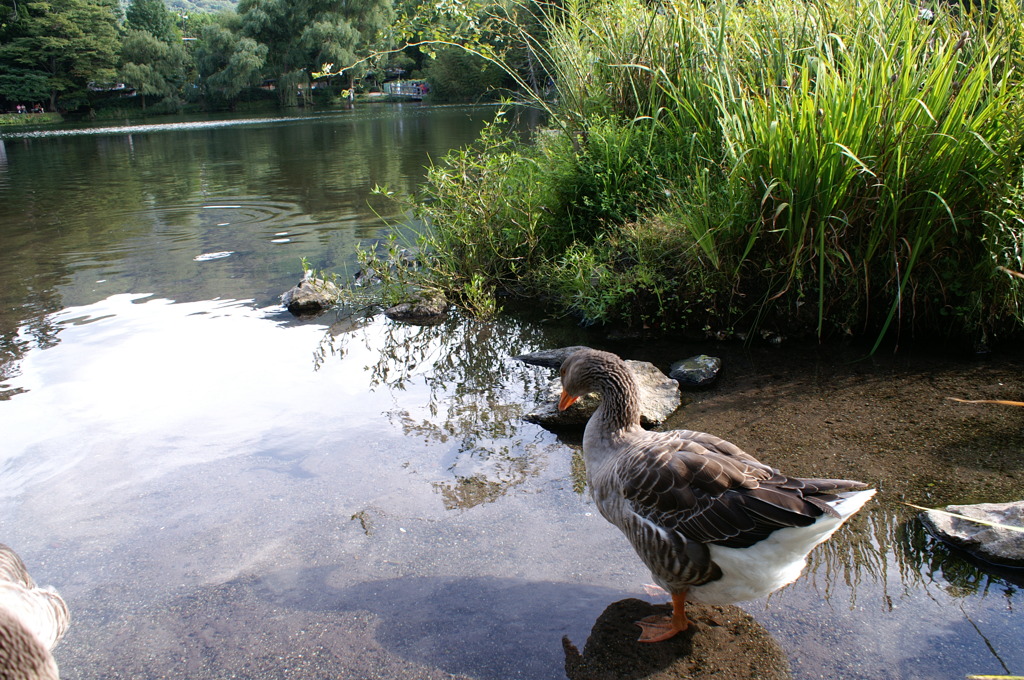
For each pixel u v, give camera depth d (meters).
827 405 5.04
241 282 8.38
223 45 53.00
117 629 3.22
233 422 5.04
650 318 6.61
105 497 4.17
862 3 6.51
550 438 4.86
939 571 3.44
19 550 3.72
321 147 22.69
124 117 51.25
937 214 5.64
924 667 2.89
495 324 7.07
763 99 6.21
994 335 5.86
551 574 3.51
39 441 4.76
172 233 10.91
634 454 3.17
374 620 3.23
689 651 3.02
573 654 3.02
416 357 6.27
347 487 4.27
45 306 7.55
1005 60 5.61
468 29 9.65
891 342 6.05
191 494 4.20
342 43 50.62
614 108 8.09
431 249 8.62
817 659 2.96
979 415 4.79
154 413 5.15
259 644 3.11
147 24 78.38
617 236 7.23
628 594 3.38
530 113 22.81
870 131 5.61
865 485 2.74
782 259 5.96
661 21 7.99
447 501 4.12
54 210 13.00
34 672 2.54
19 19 53.44
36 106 55.41
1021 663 2.88
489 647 3.06
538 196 8.00
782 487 2.85
